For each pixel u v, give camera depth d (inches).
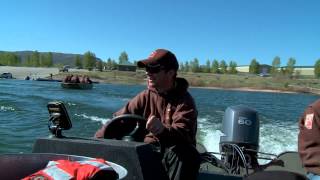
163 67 139.9
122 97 1403.8
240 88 4254.4
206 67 5999.0
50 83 2657.5
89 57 5442.9
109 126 142.3
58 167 105.9
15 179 112.9
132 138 135.9
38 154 119.1
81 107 853.8
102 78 4082.2
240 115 237.9
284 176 128.6
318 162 126.0
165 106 143.3
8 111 723.4
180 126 135.0
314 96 2997.0
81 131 538.9
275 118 864.3
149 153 119.9
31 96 1171.9
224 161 219.0
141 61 141.3
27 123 580.1
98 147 119.6
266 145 445.1
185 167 132.7
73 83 1872.5
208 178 162.4
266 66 6102.4
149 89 146.2
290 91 4010.8
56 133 128.4
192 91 2935.5
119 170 114.4
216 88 4220.0
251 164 223.3
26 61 6648.6
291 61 5433.1
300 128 133.3
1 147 413.7
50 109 128.7
